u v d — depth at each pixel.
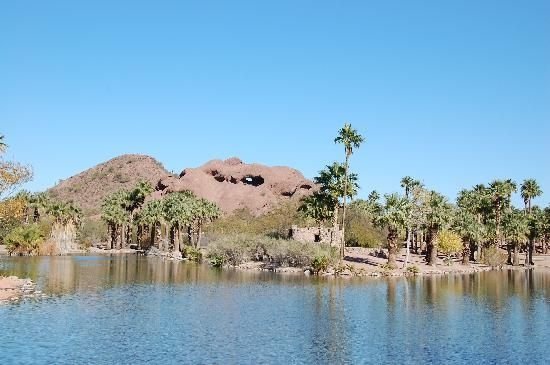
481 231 100.94
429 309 42.69
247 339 30.42
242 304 43.09
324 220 92.88
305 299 46.56
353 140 84.12
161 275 66.69
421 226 92.75
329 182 85.69
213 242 95.88
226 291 51.12
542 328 35.16
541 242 150.62
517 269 101.44
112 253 120.19
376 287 57.22
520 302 48.06
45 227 114.44
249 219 156.50
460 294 53.50
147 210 127.81
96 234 154.00
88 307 40.03
